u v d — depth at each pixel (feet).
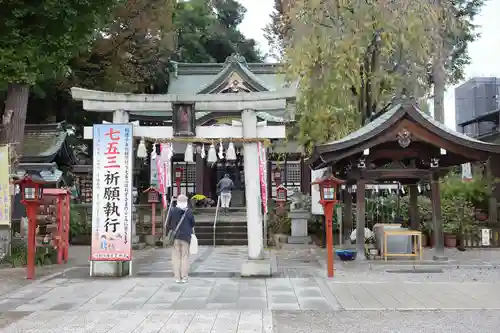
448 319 21.89
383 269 35.70
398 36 49.70
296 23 52.42
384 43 50.03
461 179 59.00
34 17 40.19
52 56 42.39
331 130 52.54
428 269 35.65
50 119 78.64
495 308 23.98
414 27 49.37
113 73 72.33
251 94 34.12
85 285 30.37
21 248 40.70
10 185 39.52
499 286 29.45
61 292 28.27
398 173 38.14
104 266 33.50
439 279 31.96
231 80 80.84
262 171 35.68
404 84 53.26
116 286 30.01
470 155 36.45
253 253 33.81
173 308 24.27
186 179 88.28
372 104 53.57
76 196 67.92
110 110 34.53
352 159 38.24
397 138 35.81
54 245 40.91
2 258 39.19
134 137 34.60
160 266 39.29
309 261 41.63
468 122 85.81
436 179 38.52
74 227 57.67
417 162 39.75
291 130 64.80
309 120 53.57
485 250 47.50
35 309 24.20
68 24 41.09
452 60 76.28
